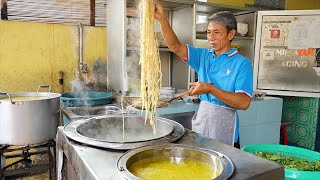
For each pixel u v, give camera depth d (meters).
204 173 1.13
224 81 2.16
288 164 1.72
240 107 1.96
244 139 3.60
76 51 3.60
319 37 3.91
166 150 1.26
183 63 3.90
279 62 4.14
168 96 3.39
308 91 4.03
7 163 3.32
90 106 3.02
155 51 1.67
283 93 4.15
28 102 2.29
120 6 3.25
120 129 1.78
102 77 3.81
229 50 2.23
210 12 4.26
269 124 3.79
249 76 2.06
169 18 4.09
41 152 2.76
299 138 4.55
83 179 1.13
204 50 2.43
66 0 3.48
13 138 2.31
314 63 3.96
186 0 3.54
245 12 4.31
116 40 3.45
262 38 4.17
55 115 2.54
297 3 5.03
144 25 1.64
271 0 4.75
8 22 3.21
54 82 3.53
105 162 1.11
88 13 3.64
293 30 4.01
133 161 1.17
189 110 3.16
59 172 1.55
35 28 3.35
